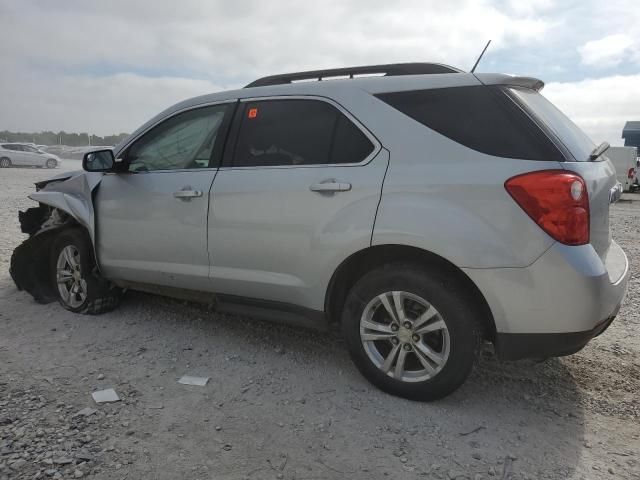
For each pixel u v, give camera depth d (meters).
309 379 3.32
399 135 2.98
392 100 3.08
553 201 2.55
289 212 3.23
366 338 3.10
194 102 3.89
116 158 4.19
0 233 8.08
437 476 2.38
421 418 2.86
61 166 33.16
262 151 3.46
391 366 3.05
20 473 2.30
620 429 2.79
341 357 3.67
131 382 3.24
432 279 2.83
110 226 4.12
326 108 3.27
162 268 3.87
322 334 4.09
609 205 2.95
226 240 3.50
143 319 4.38
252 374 3.38
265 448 2.57
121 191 4.05
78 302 4.53
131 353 3.69
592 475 2.40
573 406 3.03
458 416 2.88
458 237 2.70
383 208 2.90
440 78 3.00
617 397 3.13
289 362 3.57
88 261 4.37
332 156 3.17
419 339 2.92
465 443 2.63
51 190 4.69
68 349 3.74
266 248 3.34
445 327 2.82
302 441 2.63
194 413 2.88
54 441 2.56
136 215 3.95
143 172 4.00
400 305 2.95
